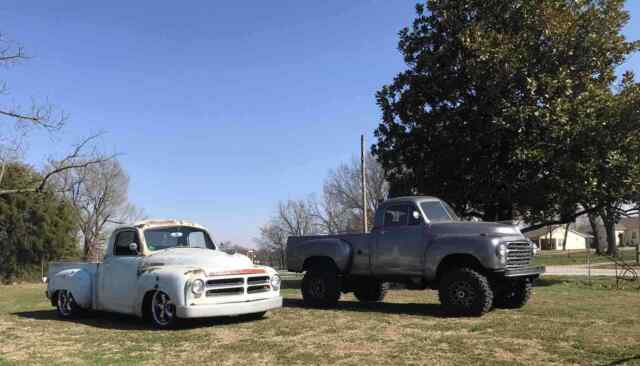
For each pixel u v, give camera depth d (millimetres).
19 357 7414
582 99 18219
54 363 7008
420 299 13797
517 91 18891
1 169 29938
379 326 9250
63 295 11445
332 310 11539
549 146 18078
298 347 7652
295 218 70125
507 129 18547
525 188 18734
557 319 9773
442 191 20188
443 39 20688
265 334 8648
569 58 19266
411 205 11414
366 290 13352
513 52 18469
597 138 17828
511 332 8422
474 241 10352
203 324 9680
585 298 13672
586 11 19266
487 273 10562
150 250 10383
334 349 7484
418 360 6777
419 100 20922
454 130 19656
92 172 59531
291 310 11555
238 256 10344
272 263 70438
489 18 19672
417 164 20625
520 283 11328
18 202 43406
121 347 7945
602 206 19484
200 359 7082
